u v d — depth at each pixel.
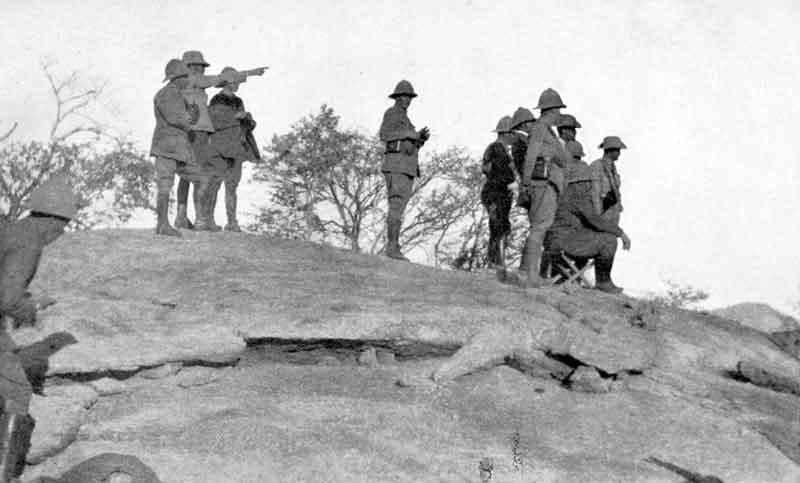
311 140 22.14
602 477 7.62
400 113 13.80
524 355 9.61
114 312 9.41
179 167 13.15
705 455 8.32
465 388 9.13
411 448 7.64
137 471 6.61
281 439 7.43
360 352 9.75
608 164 13.86
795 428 8.87
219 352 8.98
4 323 6.25
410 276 12.18
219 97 13.80
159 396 8.27
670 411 9.15
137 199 20.69
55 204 6.20
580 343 9.51
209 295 10.48
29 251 6.03
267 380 8.98
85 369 8.08
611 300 12.28
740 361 10.59
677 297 18.70
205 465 6.97
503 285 12.02
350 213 22.20
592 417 8.80
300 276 11.41
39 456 6.85
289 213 22.44
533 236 12.16
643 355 9.78
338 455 7.29
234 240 13.03
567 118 13.84
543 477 7.44
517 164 13.42
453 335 9.80
